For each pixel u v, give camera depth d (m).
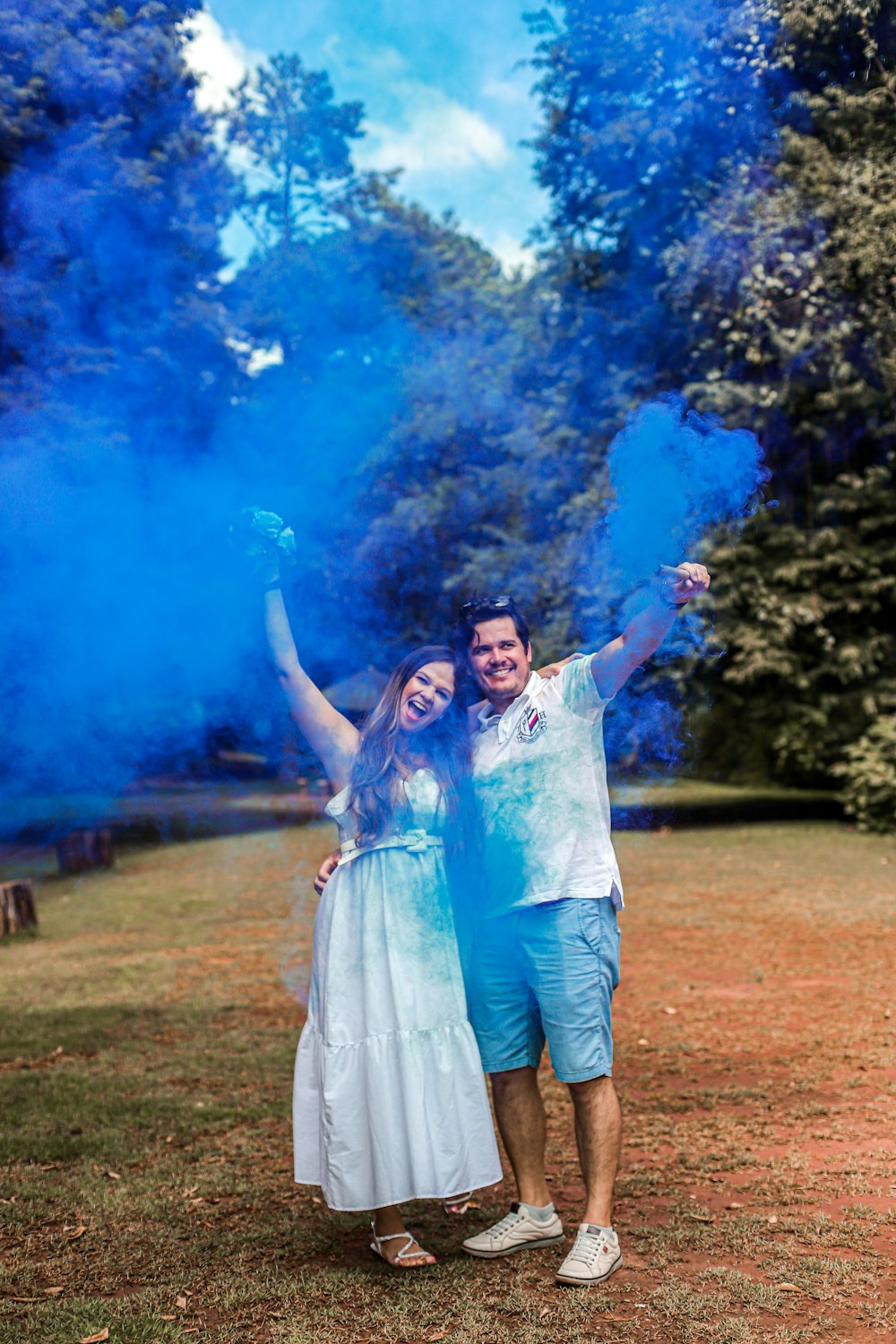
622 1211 3.23
